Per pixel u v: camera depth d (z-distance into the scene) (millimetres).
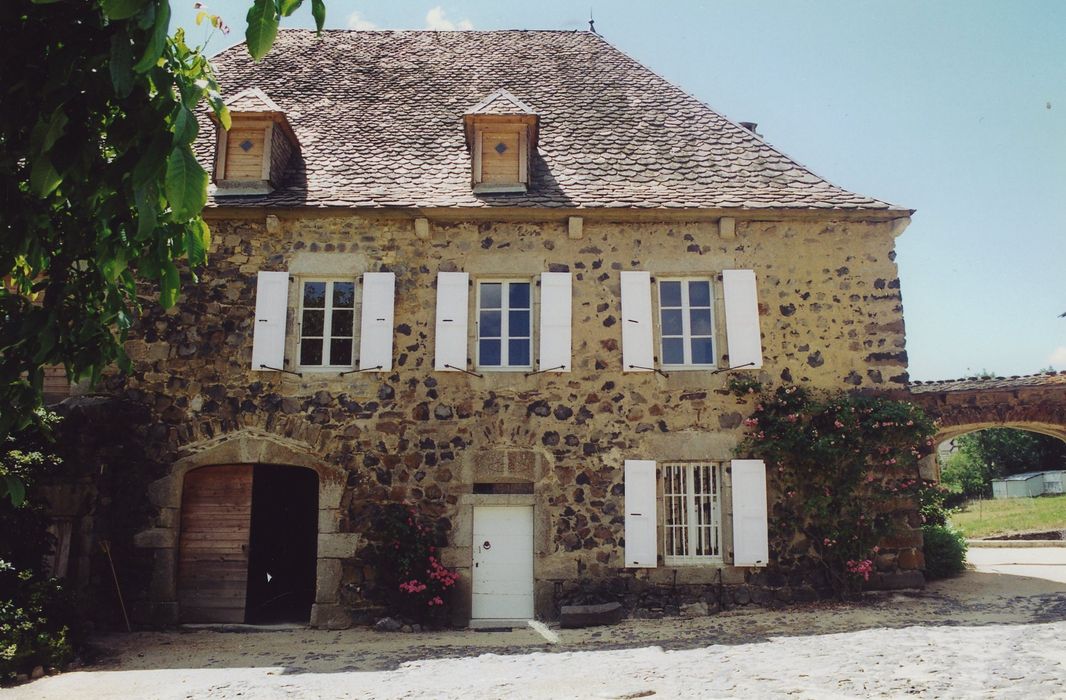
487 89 13188
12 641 7465
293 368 10438
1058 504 27688
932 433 10148
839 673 6238
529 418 10289
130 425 10188
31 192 3789
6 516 8719
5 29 3393
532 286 10742
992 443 37625
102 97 3455
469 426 10266
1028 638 7234
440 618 9789
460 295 10508
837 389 10445
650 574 9938
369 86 13203
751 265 10742
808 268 10742
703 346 10742
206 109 10961
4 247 3729
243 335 10438
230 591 10070
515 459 10188
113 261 3988
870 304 10664
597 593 9875
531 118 11000
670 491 10312
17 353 3703
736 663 6863
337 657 8133
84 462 9359
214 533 10203
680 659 7230
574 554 9977
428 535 9945
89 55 3340
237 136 10969
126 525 9992
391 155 11758
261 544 12477
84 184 3545
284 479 13125
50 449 9180
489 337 10711
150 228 3176
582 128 12312
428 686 6648
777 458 10125
